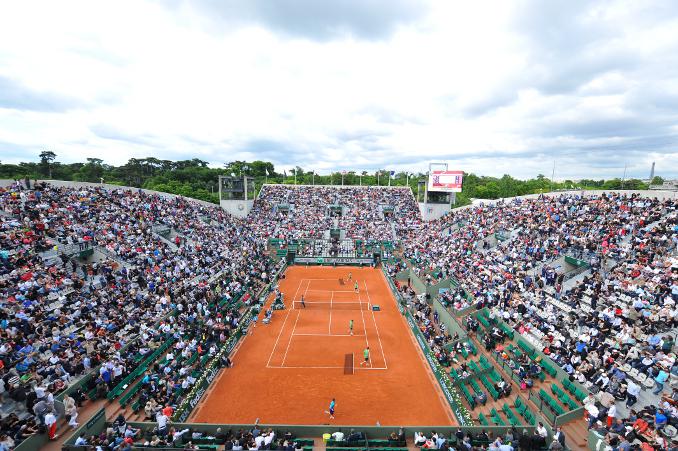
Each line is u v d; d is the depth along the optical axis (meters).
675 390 21.33
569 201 57.94
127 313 34.00
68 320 29.25
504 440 21.64
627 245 40.19
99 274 39.34
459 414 25.30
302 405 27.05
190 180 140.50
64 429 21.50
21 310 27.98
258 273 58.31
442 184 85.25
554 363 27.62
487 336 33.47
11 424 19.77
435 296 47.28
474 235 63.00
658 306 29.31
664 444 18.81
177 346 32.00
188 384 27.67
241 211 89.50
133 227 52.16
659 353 24.22
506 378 28.89
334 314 46.03
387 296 53.69
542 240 48.81
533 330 31.81
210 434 22.72
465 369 30.42
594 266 38.34
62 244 40.31
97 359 26.53
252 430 22.05
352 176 156.38
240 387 29.33
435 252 63.47
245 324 40.59
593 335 27.77
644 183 106.69
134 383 27.25
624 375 23.75
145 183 124.12
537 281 39.75
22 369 23.30
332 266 72.62
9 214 40.81
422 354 35.53
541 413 23.94
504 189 144.38
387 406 27.14
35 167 114.50
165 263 46.44
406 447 21.98
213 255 57.53
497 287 41.44
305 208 94.81
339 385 29.86
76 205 49.72
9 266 32.41
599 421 21.42
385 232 83.62
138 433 22.14
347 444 22.00
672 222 40.25
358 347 36.88
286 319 44.16
